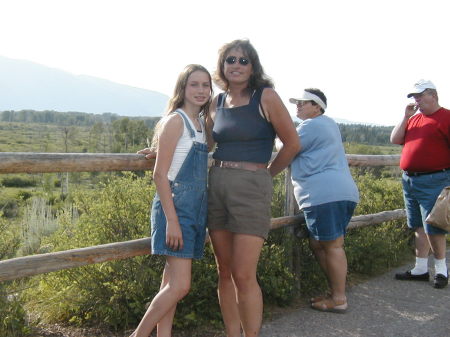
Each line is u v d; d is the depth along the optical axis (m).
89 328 3.67
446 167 4.82
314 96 4.22
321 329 3.81
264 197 3.03
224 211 3.09
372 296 4.63
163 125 2.87
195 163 2.90
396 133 5.23
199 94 2.94
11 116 159.12
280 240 4.60
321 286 4.73
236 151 3.04
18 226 4.33
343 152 4.27
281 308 4.27
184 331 3.69
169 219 2.77
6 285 3.50
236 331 3.36
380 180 6.86
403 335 3.71
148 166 3.21
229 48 3.04
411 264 5.83
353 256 5.13
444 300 4.55
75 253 2.95
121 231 3.94
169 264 2.89
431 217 4.70
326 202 4.01
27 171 2.69
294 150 3.18
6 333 3.36
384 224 6.14
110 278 3.72
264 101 3.00
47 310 3.84
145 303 3.69
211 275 3.87
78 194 4.36
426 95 4.83
